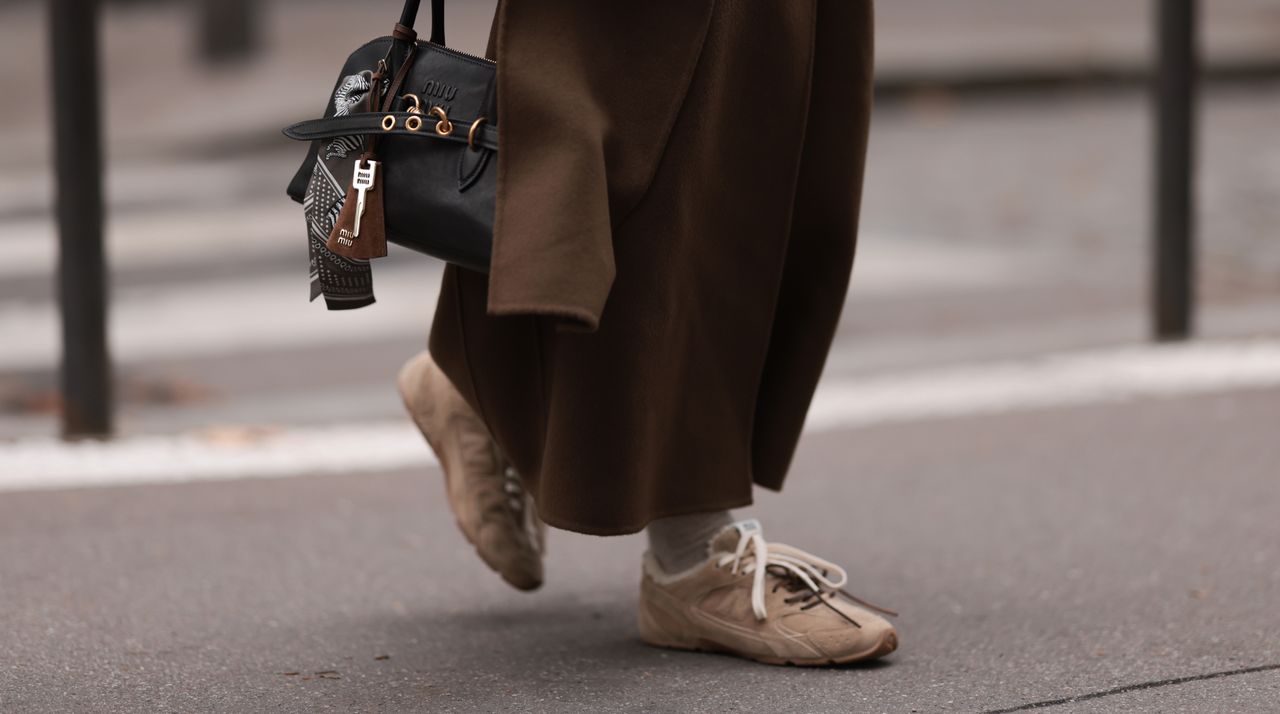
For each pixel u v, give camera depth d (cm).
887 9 3153
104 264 752
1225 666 412
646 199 383
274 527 580
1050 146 2030
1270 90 2517
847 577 512
